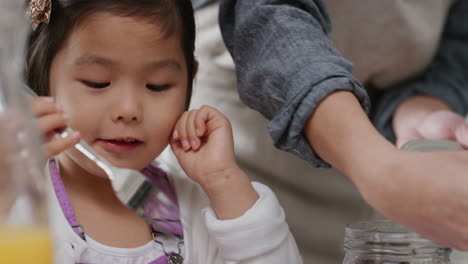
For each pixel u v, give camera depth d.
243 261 0.74
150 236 0.77
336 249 1.11
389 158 0.52
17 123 0.32
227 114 1.05
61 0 0.70
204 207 0.83
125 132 0.70
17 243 0.31
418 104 1.10
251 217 0.74
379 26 1.00
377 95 1.16
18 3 0.34
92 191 0.77
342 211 1.11
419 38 1.04
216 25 1.02
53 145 0.53
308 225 1.09
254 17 0.76
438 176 0.47
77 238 0.71
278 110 0.71
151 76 0.72
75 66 0.69
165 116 0.74
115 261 0.73
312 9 0.78
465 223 0.46
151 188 0.61
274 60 0.72
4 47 0.33
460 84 1.16
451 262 0.67
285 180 1.06
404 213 0.50
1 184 0.31
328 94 0.64
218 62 1.03
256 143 1.04
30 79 0.73
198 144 0.77
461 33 1.18
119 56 0.69
